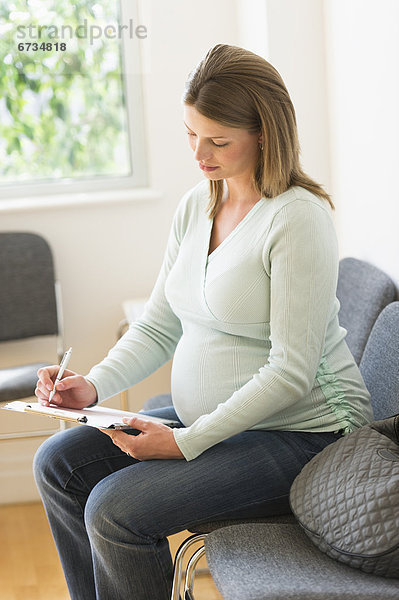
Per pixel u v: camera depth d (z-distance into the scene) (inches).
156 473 61.6
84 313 122.7
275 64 99.0
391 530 50.9
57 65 121.5
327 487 56.2
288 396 62.1
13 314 115.4
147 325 78.0
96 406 74.1
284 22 98.3
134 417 66.8
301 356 61.9
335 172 98.8
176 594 61.2
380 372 72.0
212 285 66.0
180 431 62.7
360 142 88.5
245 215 67.3
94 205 120.0
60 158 124.4
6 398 102.2
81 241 121.0
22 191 123.6
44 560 103.9
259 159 65.5
